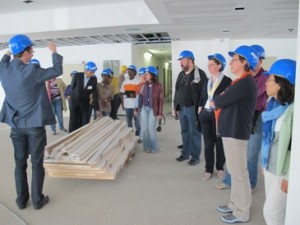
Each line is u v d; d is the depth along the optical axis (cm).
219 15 489
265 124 176
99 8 555
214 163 364
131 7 543
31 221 243
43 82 248
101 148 336
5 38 679
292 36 745
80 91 475
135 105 520
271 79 169
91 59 919
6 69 239
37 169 259
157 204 273
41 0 506
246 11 458
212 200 280
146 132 450
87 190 306
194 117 369
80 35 677
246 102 216
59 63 248
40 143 255
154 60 1358
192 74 360
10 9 571
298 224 136
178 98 378
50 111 256
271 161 171
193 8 440
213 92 303
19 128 249
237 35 729
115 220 245
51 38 718
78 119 491
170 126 682
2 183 327
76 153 298
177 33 691
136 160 411
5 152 458
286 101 163
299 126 130
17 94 239
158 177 343
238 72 219
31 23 598
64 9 572
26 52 242
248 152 280
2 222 240
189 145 396
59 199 285
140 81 481
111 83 566
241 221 235
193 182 326
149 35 734
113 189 309
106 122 473
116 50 905
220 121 228
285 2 408
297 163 132
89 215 253
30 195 286
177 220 243
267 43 795
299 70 128
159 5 421
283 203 168
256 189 299
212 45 816
